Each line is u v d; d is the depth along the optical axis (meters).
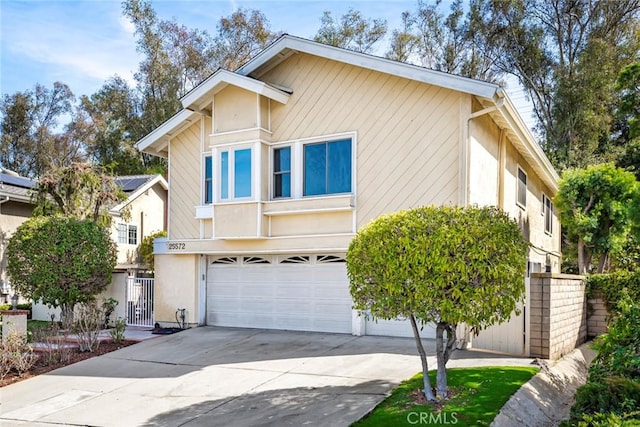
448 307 6.06
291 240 12.68
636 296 12.02
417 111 11.48
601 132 25.81
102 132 35.03
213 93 13.51
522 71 29.05
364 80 12.09
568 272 22.91
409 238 6.37
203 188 14.16
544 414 6.79
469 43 30.02
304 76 12.84
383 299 6.43
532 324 9.53
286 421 6.60
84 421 7.16
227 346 11.42
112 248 14.77
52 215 15.30
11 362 9.71
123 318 14.67
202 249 13.97
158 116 32.97
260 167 12.77
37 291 13.52
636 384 5.82
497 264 6.19
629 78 12.97
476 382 7.36
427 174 11.30
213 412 7.20
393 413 6.35
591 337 12.55
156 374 9.39
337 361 9.59
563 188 16.27
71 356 10.96
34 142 37.97
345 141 12.27
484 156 12.15
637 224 14.54
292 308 13.12
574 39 28.30
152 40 32.88
